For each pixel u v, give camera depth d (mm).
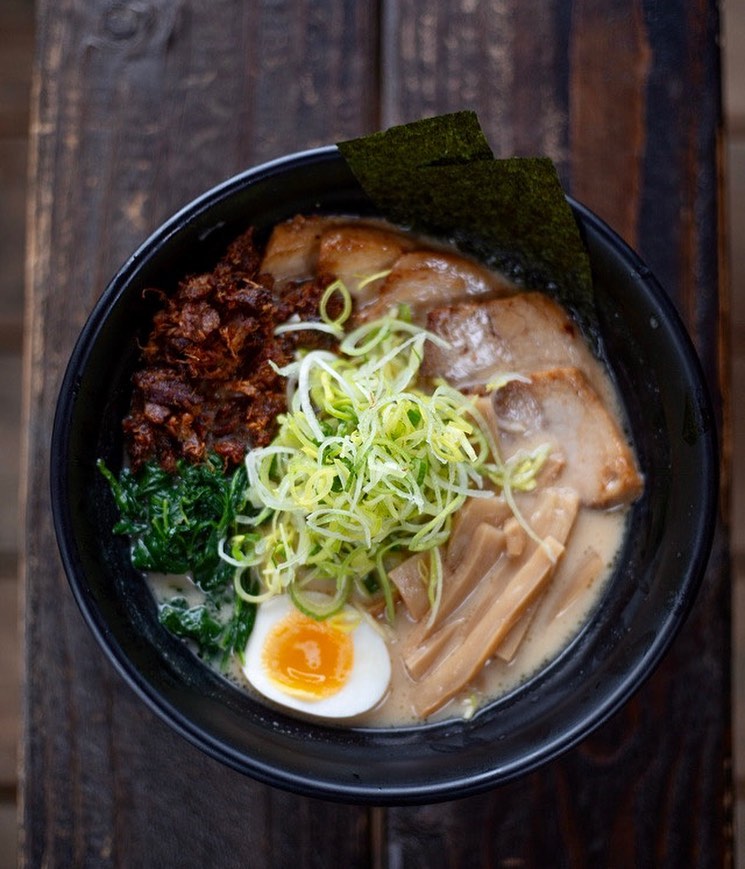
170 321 491
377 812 521
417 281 510
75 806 518
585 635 502
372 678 492
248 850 517
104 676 521
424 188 494
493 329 509
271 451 490
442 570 495
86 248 532
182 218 473
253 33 539
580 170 533
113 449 494
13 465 664
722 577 526
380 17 539
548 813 521
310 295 506
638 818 520
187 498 495
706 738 522
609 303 492
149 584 501
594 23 539
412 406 489
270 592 492
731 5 667
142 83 537
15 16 671
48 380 528
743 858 638
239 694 496
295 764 462
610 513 508
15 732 648
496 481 500
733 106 665
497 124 535
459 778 455
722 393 529
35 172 534
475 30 539
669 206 532
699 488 467
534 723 483
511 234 500
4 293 669
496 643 490
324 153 479
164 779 519
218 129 535
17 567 657
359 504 485
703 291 531
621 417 512
